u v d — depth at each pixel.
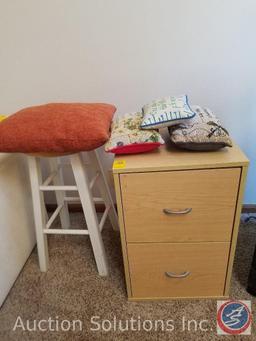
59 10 1.20
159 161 0.88
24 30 1.24
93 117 0.96
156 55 1.25
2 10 1.21
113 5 1.17
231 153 0.90
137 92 1.33
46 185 1.17
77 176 1.06
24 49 1.28
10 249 1.19
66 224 1.50
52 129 0.91
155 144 0.92
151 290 1.10
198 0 1.13
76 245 1.44
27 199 1.33
